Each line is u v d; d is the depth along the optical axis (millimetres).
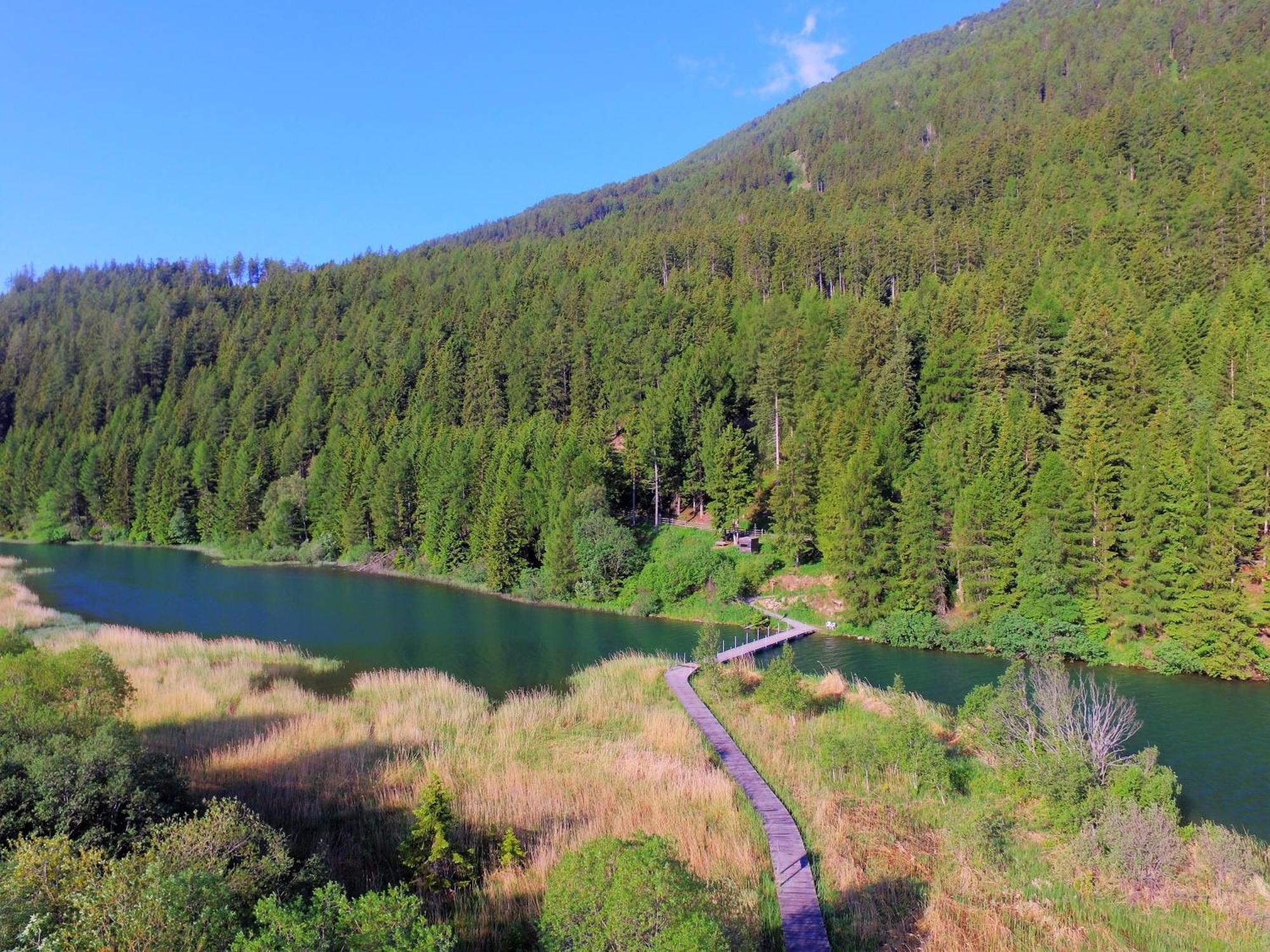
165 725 26078
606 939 9039
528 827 18312
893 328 74438
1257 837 20250
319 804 19312
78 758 13984
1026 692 24672
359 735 25594
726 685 31703
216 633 46844
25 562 76938
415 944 8484
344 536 85625
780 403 74188
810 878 15945
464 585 69125
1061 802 19203
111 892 9461
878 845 17875
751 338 86875
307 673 36781
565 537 62156
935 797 21047
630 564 60875
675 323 97312
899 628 46719
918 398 67875
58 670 20984
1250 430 44250
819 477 59281
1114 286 72000
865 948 13656
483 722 27781
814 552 59844
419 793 19875
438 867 15477
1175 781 20500
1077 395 53688
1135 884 16297
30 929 9172
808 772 22781
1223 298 64375
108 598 58469
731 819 18969
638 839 10938
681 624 52688
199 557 86375
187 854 11523
